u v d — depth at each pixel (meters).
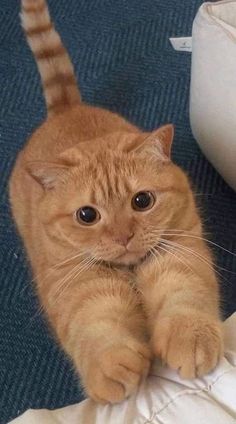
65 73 0.63
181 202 0.46
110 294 0.44
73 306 0.43
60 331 0.44
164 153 0.45
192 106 0.66
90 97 0.77
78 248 0.45
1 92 0.78
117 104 0.76
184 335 0.36
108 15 0.86
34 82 0.79
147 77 0.78
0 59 0.81
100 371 0.36
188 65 0.79
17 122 0.75
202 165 0.70
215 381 0.35
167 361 0.36
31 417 0.34
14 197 0.58
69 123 0.56
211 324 0.37
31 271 0.60
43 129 0.58
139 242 0.44
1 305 0.60
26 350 0.57
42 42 0.64
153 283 0.45
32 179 0.48
